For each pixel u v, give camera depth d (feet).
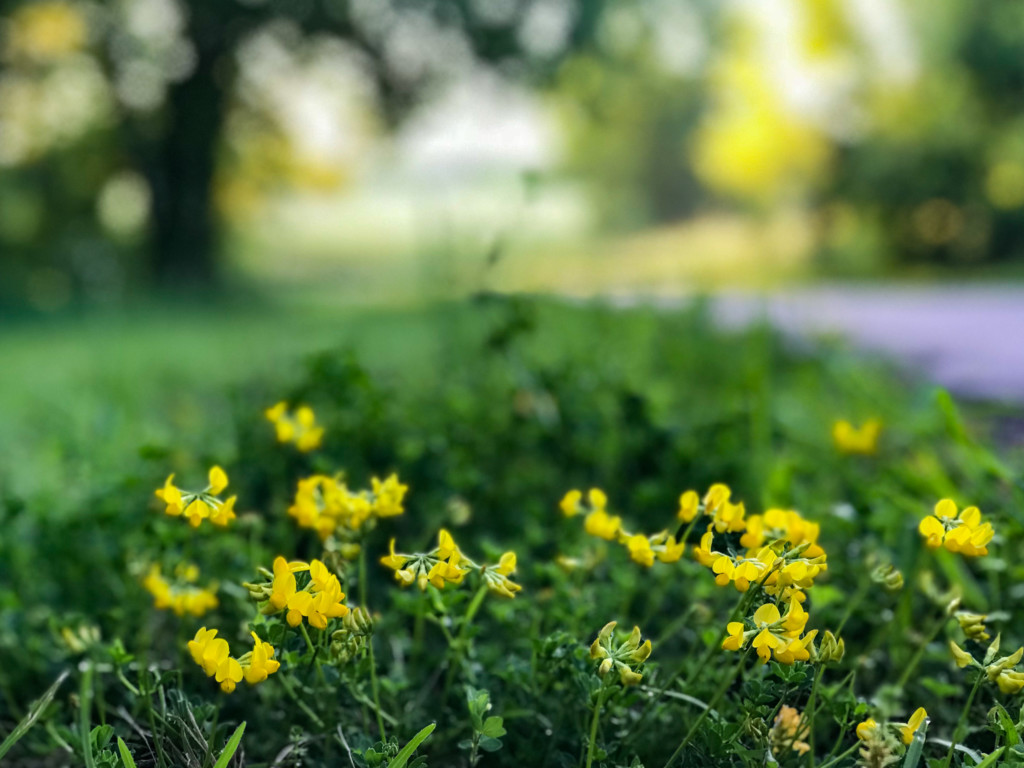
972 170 82.58
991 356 23.93
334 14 78.18
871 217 86.58
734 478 9.92
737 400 12.00
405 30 80.59
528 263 19.11
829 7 90.38
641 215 172.45
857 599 5.96
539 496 10.12
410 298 58.18
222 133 88.48
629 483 10.33
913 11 87.92
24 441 14.93
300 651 4.98
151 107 84.12
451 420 11.82
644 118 165.37
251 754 5.35
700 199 170.19
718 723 4.63
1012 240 82.64
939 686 5.41
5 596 6.86
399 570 4.58
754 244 115.24
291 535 7.59
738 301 30.35
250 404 12.18
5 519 8.14
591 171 175.52
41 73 81.41
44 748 5.62
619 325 19.34
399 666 5.99
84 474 9.89
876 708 5.21
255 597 4.45
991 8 83.82
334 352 10.28
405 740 5.34
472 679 5.56
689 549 6.24
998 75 84.58
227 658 4.23
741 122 126.11
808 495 9.13
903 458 10.78
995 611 6.53
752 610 4.59
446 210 19.27
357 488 9.16
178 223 86.89
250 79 84.99
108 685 6.15
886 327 31.71
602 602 6.61
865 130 89.35
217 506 4.83
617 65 104.17
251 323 44.14
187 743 4.70
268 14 78.54
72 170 91.15
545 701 5.46
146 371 24.22
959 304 40.06
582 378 12.73
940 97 85.56
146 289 76.18
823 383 16.02
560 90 97.25
